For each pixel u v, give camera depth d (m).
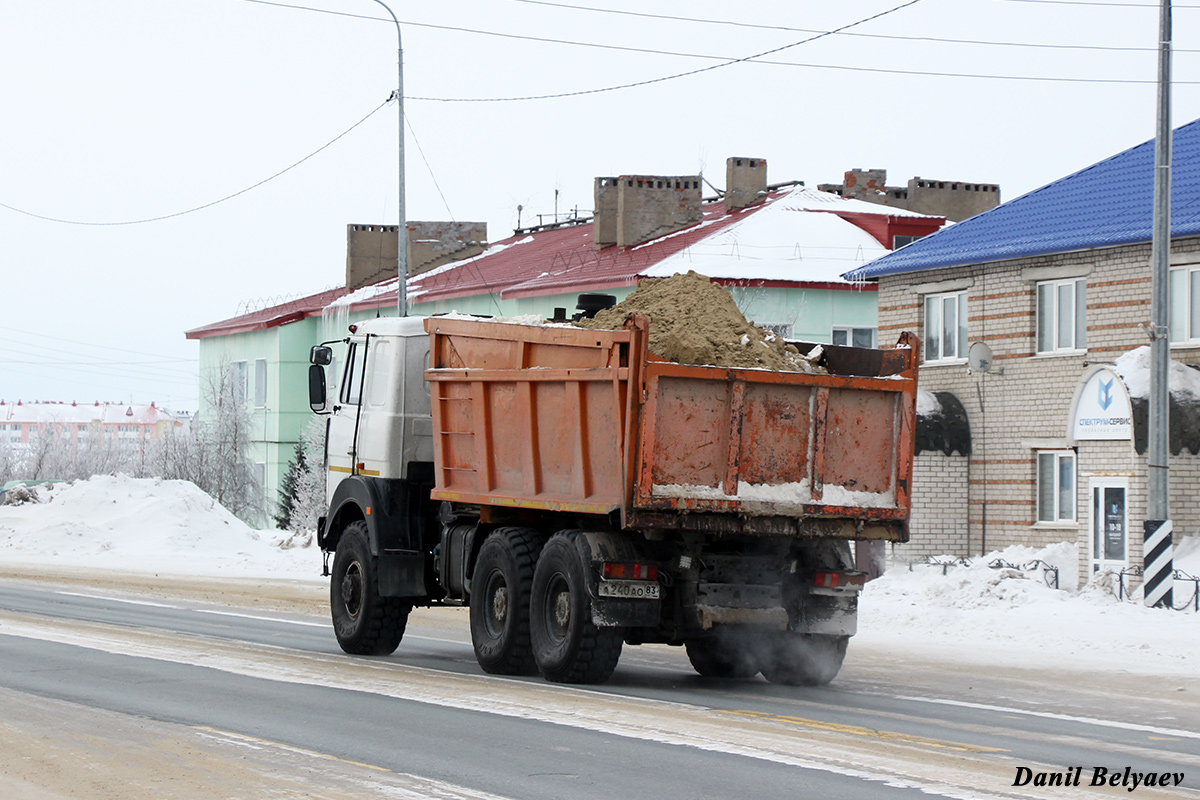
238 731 13.11
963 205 62.06
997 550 35.97
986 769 11.48
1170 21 25.50
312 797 10.29
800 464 16.61
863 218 52.78
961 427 36.72
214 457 70.00
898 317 39.41
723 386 16.22
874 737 13.01
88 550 46.69
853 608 17.39
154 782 10.81
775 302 46.56
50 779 10.95
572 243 62.69
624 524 15.70
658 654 22.05
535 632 17.16
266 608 28.86
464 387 19.11
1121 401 28.56
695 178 55.97
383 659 20.03
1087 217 34.94
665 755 11.95
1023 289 35.56
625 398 15.84
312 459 60.38
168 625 24.12
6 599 28.70
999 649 22.08
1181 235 30.83
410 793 10.42
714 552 16.97
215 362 76.81
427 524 20.67
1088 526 29.39
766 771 11.27
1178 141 37.38
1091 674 18.97
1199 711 15.52
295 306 72.88
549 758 11.82
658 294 17.64
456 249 74.00
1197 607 25.22
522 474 17.91
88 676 16.98
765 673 17.88
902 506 17.09
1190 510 29.16
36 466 104.75
